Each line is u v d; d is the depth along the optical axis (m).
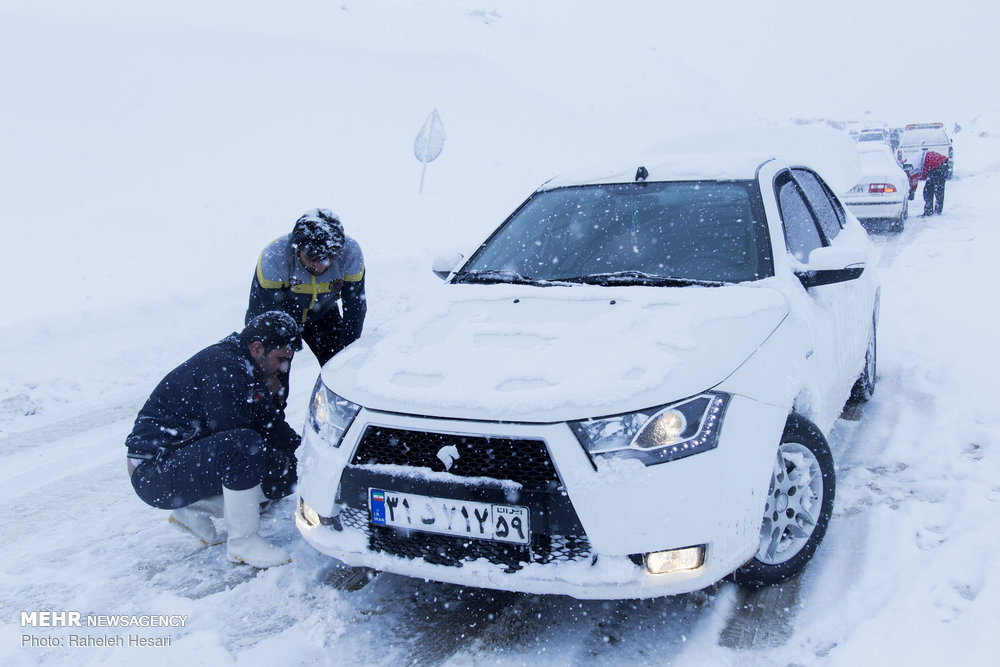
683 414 2.12
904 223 11.82
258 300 3.50
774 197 3.23
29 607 2.61
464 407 2.18
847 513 2.95
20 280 8.27
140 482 2.86
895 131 28.02
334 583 2.71
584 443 2.07
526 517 2.09
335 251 3.26
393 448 2.27
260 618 2.49
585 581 2.04
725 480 2.11
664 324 2.47
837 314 3.20
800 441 2.52
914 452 3.46
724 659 2.13
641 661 2.17
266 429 3.15
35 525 3.30
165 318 6.65
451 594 2.62
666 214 3.26
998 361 4.59
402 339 2.70
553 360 2.33
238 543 2.85
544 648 2.26
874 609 2.29
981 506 2.85
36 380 5.35
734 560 2.12
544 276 3.18
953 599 2.26
